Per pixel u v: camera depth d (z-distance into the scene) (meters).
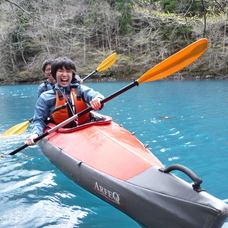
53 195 2.14
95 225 1.70
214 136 3.57
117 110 5.89
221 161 2.71
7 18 16.52
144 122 4.56
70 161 2.28
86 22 19.09
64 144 2.53
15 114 6.17
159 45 17.95
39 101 2.91
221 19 14.34
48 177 2.50
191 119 4.66
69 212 1.88
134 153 1.98
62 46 18.31
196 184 1.42
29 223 1.75
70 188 2.26
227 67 15.22
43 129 2.89
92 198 2.07
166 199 1.52
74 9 18.02
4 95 10.86
